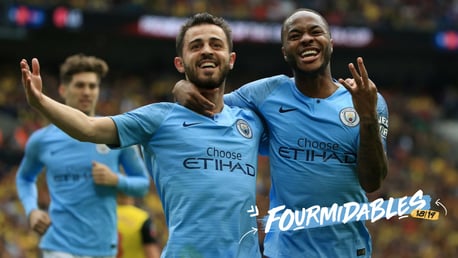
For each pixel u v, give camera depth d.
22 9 21.38
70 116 3.90
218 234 4.05
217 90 4.32
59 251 6.12
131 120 4.14
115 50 26.47
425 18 26.84
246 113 4.51
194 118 4.23
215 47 4.27
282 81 4.71
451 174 23.36
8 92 21.61
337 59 28.38
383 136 4.53
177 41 4.48
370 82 4.12
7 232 12.95
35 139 6.41
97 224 6.16
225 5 25.25
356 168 4.50
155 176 4.29
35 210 6.36
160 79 26.42
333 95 4.61
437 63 29.30
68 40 25.45
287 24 4.54
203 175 4.10
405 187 20.06
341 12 25.94
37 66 3.80
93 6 22.56
